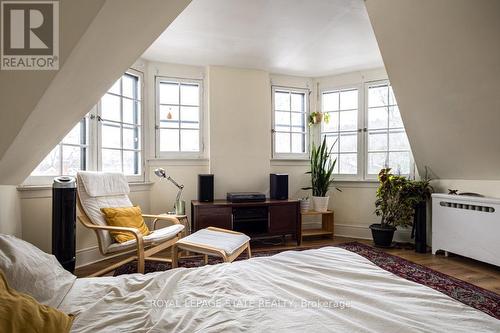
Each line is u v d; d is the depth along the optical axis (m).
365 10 2.29
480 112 2.30
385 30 2.27
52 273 1.08
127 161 3.25
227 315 0.91
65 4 1.17
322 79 4.08
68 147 2.66
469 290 2.05
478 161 2.72
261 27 2.57
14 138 1.48
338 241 3.62
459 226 2.75
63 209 2.04
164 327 0.85
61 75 1.36
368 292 1.06
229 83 3.62
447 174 3.13
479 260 2.57
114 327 0.86
